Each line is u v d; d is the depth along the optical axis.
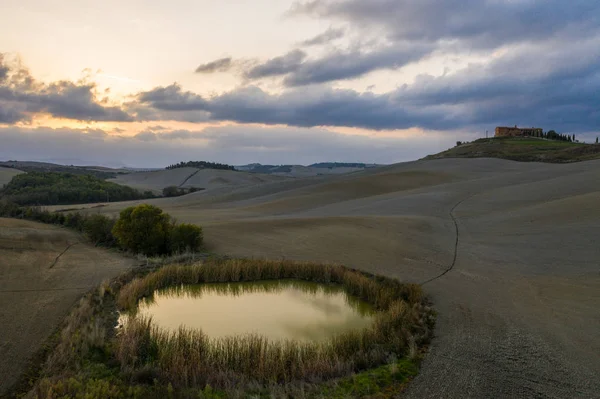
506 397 9.30
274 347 12.48
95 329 13.25
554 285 17.56
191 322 15.71
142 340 12.43
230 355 11.77
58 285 19.52
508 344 12.09
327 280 21.47
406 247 26.52
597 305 14.77
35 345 12.48
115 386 9.79
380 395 9.43
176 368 10.78
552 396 9.28
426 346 12.30
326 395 9.55
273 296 19.41
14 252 26.77
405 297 17.64
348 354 11.98
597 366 10.55
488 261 22.58
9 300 16.84
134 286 18.55
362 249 26.56
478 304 15.94
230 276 21.73
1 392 9.84
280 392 9.72
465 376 10.27
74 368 11.07
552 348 11.69
